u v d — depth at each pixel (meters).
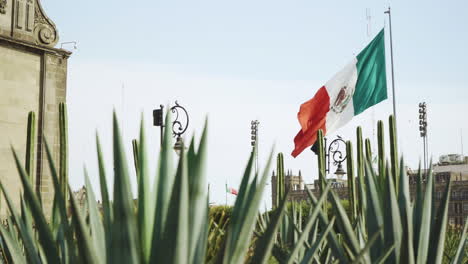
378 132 5.88
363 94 17.67
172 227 2.07
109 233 2.23
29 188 2.39
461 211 101.44
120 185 2.12
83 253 2.09
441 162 108.94
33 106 25.12
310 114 18.20
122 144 2.14
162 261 2.08
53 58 25.91
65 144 5.75
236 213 2.36
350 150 7.55
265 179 2.33
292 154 18.69
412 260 3.29
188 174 2.28
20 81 24.80
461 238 3.78
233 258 2.28
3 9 24.58
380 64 17.50
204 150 2.27
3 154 23.83
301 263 2.92
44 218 2.40
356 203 7.47
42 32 25.62
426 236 3.55
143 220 2.24
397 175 5.78
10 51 24.58
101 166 2.33
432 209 3.69
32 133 5.88
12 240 2.91
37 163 24.69
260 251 2.33
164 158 2.33
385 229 3.50
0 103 24.05
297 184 116.31
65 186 5.66
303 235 2.60
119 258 2.11
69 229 2.33
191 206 2.23
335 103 17.91
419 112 45.88
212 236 5.01
